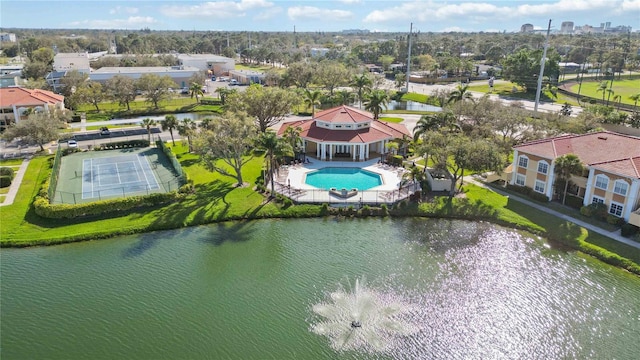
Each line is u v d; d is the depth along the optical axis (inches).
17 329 1448.1
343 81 6161.4
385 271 1772.9
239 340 1389.0
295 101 3644.2
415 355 1321.4
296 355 1321.4
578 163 2177.7
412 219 2252.7
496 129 3070.9
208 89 6481.3
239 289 1657.2
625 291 1644.9
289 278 1728.6
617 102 5113.2
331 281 1704.0
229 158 2509.8
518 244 1994.3
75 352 1347.2
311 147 3368.6
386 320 1472.7
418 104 5861.2
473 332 1423.5
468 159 2272.4
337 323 1460.4
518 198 2425.0
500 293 1627.7
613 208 2102.6
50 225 2132.1
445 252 1924.2
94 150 3476.9
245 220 2242.9
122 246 1989.4
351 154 3181.6
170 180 2746.1
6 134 3161.9
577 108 5036.9
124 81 5000.0
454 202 2358.5
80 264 1840.6
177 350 1350.9
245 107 3358.8
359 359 1302.9
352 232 2117.4
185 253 1927.9
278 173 2805.1
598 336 1409.9
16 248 1967.3
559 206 2304.4
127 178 2797.7
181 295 1621.6
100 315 1515.7
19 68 7140.8
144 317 1502.2
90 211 2222.0
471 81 7568.9
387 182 2655.0
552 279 1721.2
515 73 6333.7
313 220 2246.6
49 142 3543.3
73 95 4859.7
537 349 1354.6
